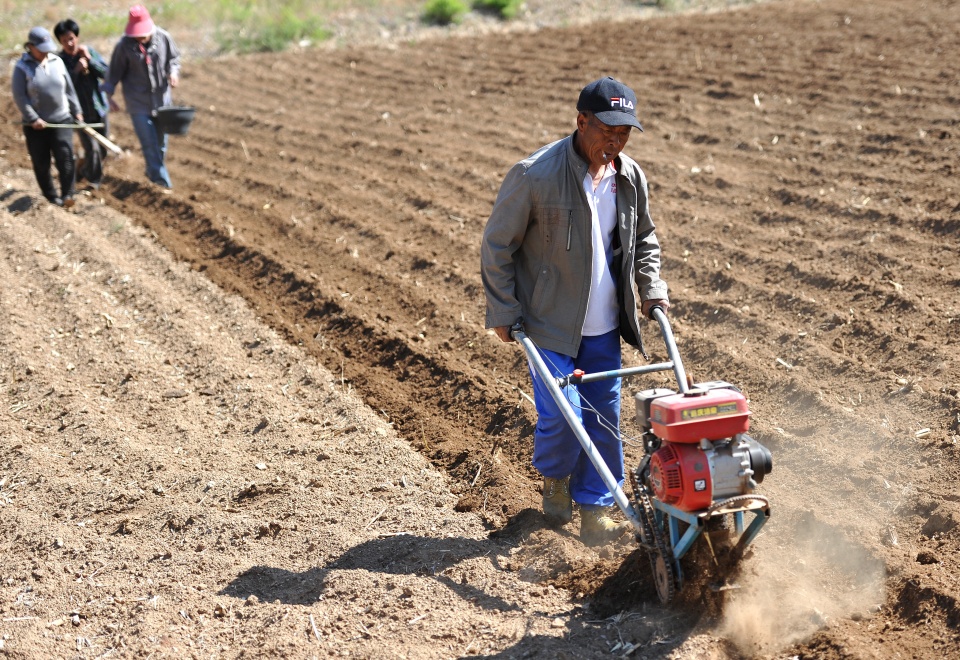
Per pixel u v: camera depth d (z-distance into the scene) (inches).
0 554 183.3
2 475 211.6
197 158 454.0
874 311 252.2
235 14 733.9
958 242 281.7
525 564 172.6
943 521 168.2
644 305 171.5
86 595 168.7
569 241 161.5
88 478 209.6
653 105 457.7
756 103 438.3
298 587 168.9
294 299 302.8
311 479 203.6
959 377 213.6
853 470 187.9
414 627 155.4
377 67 599.8
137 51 390.0
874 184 332.8
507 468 205.6
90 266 333.4
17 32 679.1
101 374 260.1
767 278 281.4
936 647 138.0
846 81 453.1
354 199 382.0
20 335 280.2
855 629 144.7
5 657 151.6
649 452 148.9
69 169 393.4
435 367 253.6
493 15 715.4
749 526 144.0
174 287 317.7
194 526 189.2
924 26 545.6
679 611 150.6
